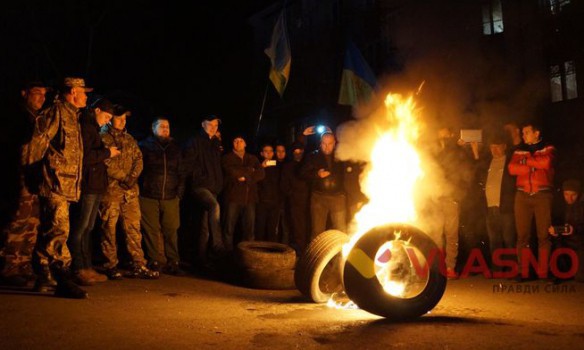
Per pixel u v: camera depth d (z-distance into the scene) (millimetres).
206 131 8633
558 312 5590
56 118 5766
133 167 7359
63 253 5832
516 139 8430
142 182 8008
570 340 4309
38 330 4344
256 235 9734
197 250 9328
